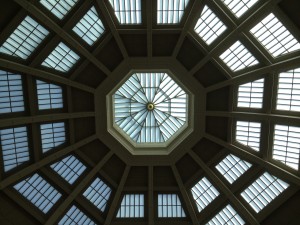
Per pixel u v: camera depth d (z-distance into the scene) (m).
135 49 20.23
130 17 19.08
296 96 19.45
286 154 20.48
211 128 22.06
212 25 19.14
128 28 19.28
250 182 21.72
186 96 22.89
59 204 21.80
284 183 20.84
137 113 23.94
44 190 21.66
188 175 23.06
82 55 19.88
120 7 18.81
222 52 19.67
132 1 18.62
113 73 20.70
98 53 20.11
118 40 19.47
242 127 21.45
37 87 20.00
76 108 21.45
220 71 20.42
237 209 21.78
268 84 19.83
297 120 19.25
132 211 23.00
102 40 19.58
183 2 18.64
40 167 21.11
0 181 19.91
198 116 21.70
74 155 22.19
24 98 19.88
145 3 18.50
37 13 17.27
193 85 21.09
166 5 18.77
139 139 24.11
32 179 21.31
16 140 20.34
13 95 19.50
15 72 19.12
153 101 23.70
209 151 22.50
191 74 20.72
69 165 22.19
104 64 20.61
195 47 19.97
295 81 19.30
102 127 21.92
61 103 21.08
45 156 21.25
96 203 22.80
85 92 21.27
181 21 19.06
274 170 20.62
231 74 20.36
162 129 24.12
